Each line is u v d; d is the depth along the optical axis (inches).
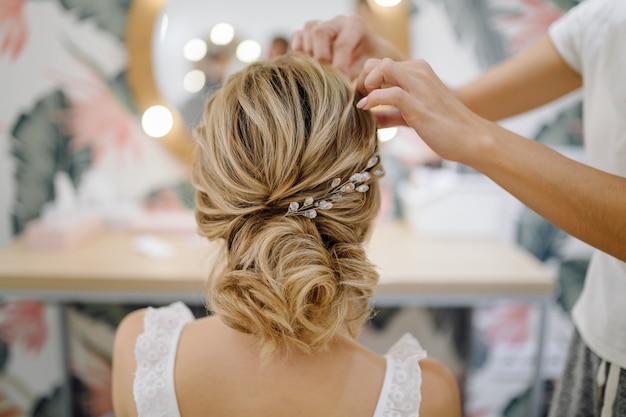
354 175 25.9
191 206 71.4
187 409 25.2
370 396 25.2
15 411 77.7
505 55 67.6
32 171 69.5
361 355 26.6
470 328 75.9
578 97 68.5
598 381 32.0
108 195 70.7
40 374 76.9
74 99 67.6
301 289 24.5
